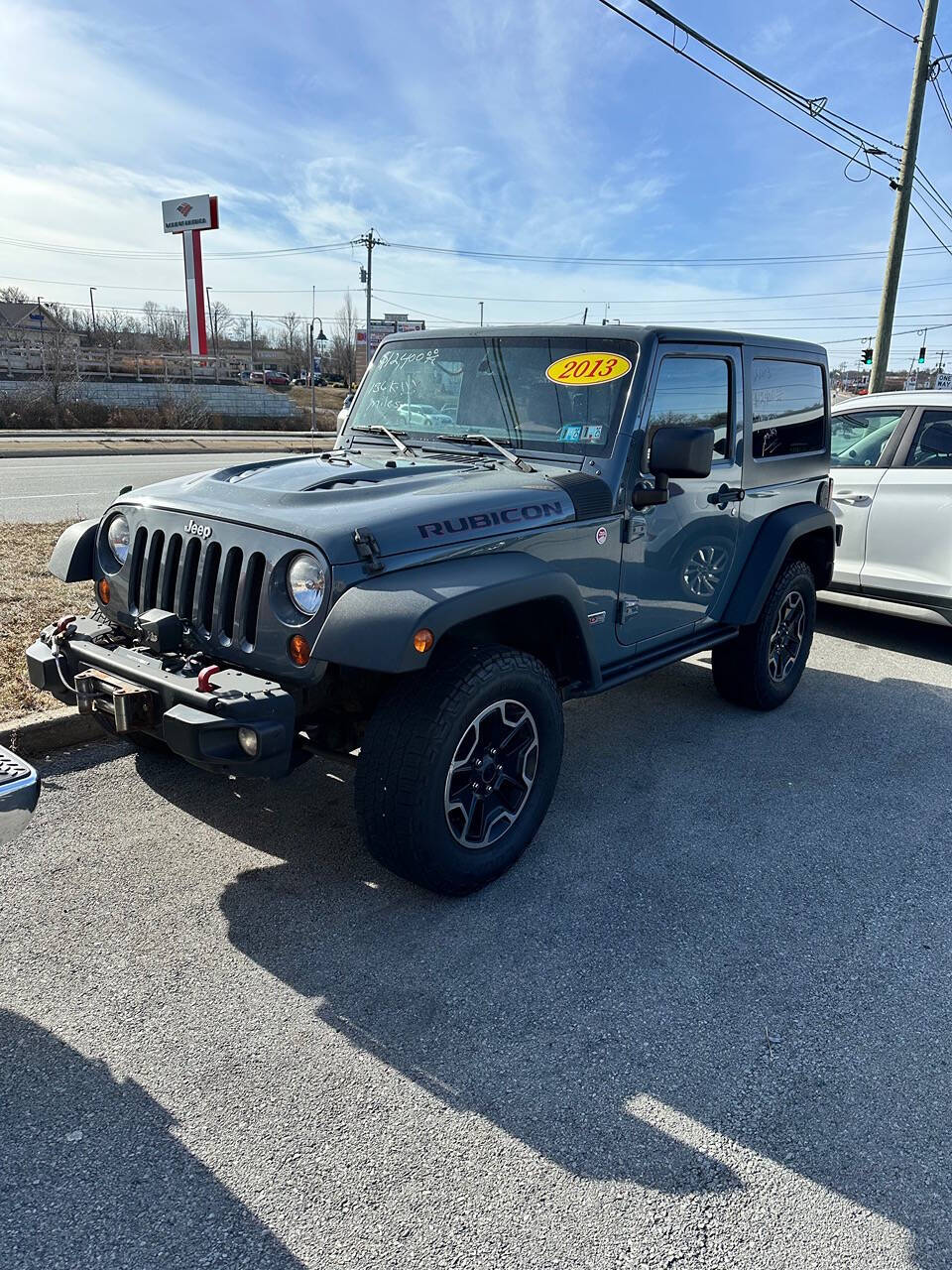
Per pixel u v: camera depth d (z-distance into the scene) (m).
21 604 5.95
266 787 3.83
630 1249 1.82
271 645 2.76
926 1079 2.35
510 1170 2.01
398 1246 1.81
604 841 3.57
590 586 3.50
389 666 2.49
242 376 53.06
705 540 4.20
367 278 54.00
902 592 6.46
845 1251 1.84
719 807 3.91
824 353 5.16
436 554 2.84
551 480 3.37
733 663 4.91
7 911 2.90
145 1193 1.91
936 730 4.94
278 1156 2.02
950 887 3.34
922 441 6.43
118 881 3.10
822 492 5.32
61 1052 2.31
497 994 2.61
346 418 4.40
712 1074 2.34
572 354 3.71
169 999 2.52
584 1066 2.34
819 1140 2.13
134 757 4.06
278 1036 2.40
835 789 4.14
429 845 2.82
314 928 2.88
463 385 3.96
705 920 3.05
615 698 5.29
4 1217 1.83
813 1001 2.65
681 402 3.86
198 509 3.00
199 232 47.25
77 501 12.02
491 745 3.04
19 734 3.92
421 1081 2.26
